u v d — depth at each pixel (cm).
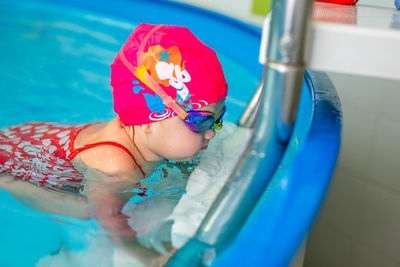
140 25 112
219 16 185
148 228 82
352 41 46
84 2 250
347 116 138
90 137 116
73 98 160
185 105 102
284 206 48
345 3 92
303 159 53
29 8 263
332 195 144
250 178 51
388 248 131
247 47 165
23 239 78
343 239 143
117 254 74
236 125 125
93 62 194
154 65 102
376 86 127
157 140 108
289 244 45
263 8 203
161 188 100
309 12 43
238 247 47
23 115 144
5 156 113
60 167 109
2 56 199
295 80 46
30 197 94
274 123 49
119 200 95
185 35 105
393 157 125
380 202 131
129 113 107
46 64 191
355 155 136
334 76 141
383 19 62
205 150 116
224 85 105
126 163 106
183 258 52
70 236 80
